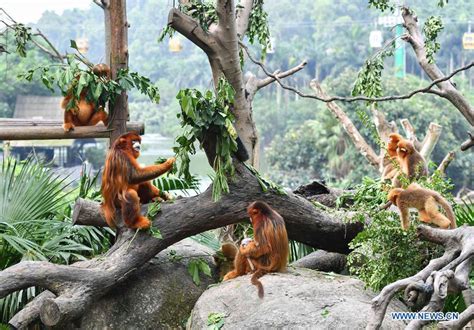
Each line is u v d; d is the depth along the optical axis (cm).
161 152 3428
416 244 901
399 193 888
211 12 1119
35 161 1102
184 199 954
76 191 1258
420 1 4200
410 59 4356
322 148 3044
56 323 852
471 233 787
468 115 1180
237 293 840
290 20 5138
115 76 1066
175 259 1004
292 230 1001
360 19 5038
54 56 1371
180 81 4769
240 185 951
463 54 4156
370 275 892
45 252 996
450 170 2966
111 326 923
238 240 1150
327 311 782
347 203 1112
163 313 944
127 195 901
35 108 3344
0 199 1052
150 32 4991
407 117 2823
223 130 899
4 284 848
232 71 1109
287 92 4266
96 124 1084
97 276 891
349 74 3058
